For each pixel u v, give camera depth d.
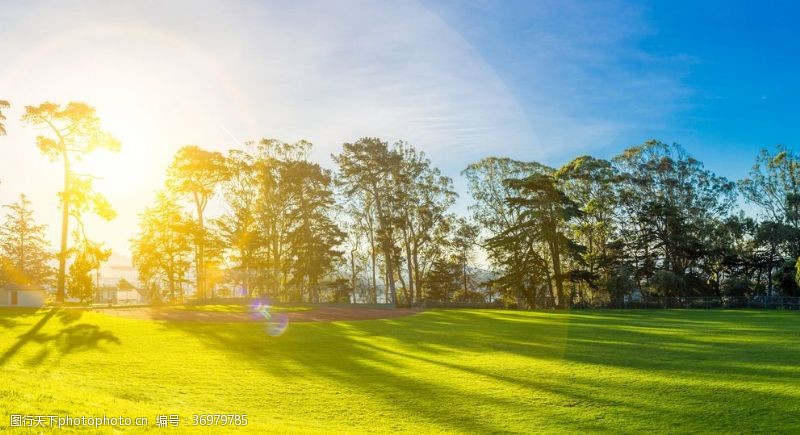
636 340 26.42
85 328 27.02
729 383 15.78
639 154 72.25
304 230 68.94
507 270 59.41
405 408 13.68
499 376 17.62
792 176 68.06
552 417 12.86
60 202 39.28
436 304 63.81
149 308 43.50
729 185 71.06
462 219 70.50
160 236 57.03
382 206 68.69
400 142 68.56
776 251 66.12
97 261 40.31
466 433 11.68
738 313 48.19
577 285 65.38
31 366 16.67
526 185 57.88
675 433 11.50
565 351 22.94
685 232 66.31
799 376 16.61
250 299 58.62
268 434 10.05
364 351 23.31
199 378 16.64
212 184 58.66
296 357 21.41
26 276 73.94
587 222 68.38
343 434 10.97
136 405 11.59
